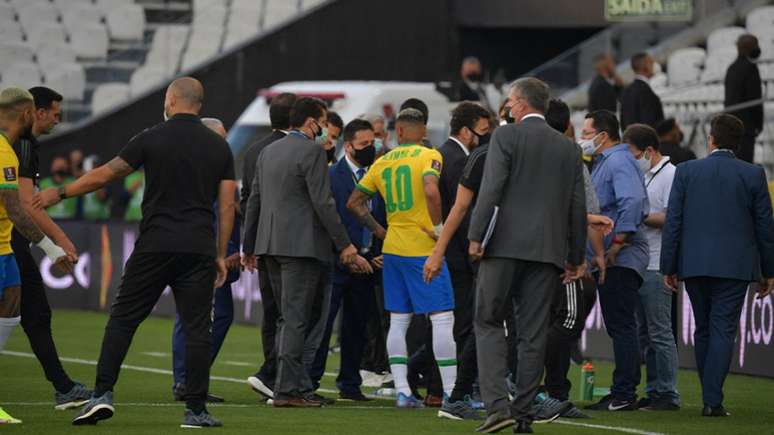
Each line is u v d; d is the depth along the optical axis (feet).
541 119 94.53
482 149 97.09
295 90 207.21
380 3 276.62
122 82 275.18
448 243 106.73
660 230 117.91
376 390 130.11
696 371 149.07
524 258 92.89
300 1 283.38
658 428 101.09
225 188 96.89
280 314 113.80
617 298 112.16
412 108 114.42
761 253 109.81
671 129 148.25
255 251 112.98
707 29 241.76
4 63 275.80
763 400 122.52
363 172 122.01
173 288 96.37
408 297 112.78
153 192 94.94
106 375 95.55
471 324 111.34
